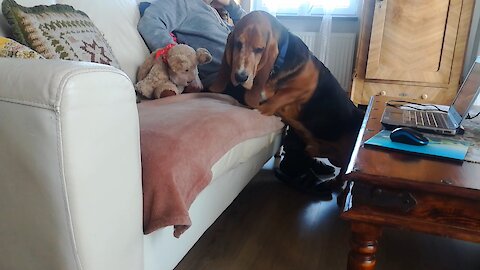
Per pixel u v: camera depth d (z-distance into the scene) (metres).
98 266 0.55
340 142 1.40
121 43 1.34
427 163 0.69
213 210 0.99
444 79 2.29
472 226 0.61
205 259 1.08
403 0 2.25
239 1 2.88
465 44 2.23
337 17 2.86
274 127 1.31
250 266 1.06
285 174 1.65
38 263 0.57
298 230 1.27
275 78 1.24
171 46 1.31
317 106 1.32
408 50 2.30
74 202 0.50
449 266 1.11
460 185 0.60
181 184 0.72
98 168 0.52
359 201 0.67
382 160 0.70
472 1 2.18
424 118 1.05
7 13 0.87
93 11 1.28
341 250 1.15
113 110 0.53
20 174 0.52
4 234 0.59
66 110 0.47
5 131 0.51
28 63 0.52
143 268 0.67
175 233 0.71
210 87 1.36
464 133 0.92
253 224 1.30
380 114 1.15
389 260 1.12
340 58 2.85
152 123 0.84
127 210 0.59
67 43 0.95
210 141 0.87
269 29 1.20
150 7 1.51
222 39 1.53
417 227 0.63
